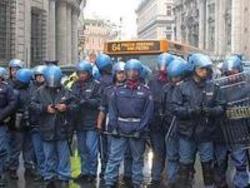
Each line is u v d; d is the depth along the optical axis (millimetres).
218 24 83875
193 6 102188
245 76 8680
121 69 9562
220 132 8883
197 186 9805
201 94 8688
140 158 9305
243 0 74250
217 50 84062
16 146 10688
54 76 9383
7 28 27297
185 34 110000
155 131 10039
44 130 9531
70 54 56500
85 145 10383
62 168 9695
